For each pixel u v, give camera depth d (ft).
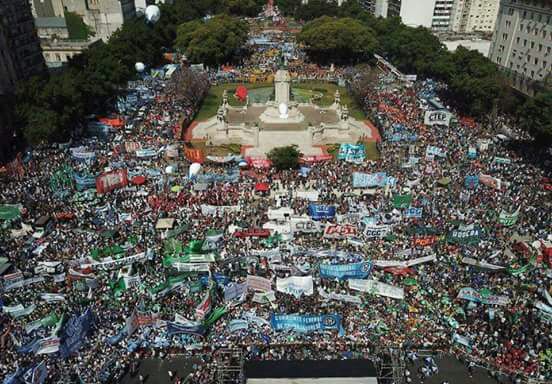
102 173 234.99
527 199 226.58
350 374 127.54
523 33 393.50
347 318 156.46
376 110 367.04
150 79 440.04
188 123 356.79
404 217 208.64
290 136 330.75
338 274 170.71
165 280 169.48
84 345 145.38
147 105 376.07
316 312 158.71
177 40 540.11
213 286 162.40
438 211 214.90
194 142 324.19
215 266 177.06
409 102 380.17
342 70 516.73
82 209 217.56
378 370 137.39
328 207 209.46
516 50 405.80
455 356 146.72
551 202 225.35
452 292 166.71
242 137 332.19
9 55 363.76
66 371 136.77
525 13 388.98
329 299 163.94
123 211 216.13
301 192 229.66
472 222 205.67
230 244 191.52
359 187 238.27
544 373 139.23
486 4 638.94
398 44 492.54
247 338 150.61
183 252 182.50
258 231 197.77
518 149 294.46
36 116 287.48
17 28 378.73
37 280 169.58
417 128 322.75
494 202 222.69
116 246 186.19
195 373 140.56
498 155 280.51
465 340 147.95
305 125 349.41
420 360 145.38
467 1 637.30
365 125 354.33
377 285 164.45
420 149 286.46
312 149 312.29
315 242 193.47
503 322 153.79
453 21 654.94
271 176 256.52
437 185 240.94
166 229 201.26
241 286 162.50
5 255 183.83
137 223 206.49
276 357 144.66
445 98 400.67
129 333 149.07
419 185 240.32
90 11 559.38
